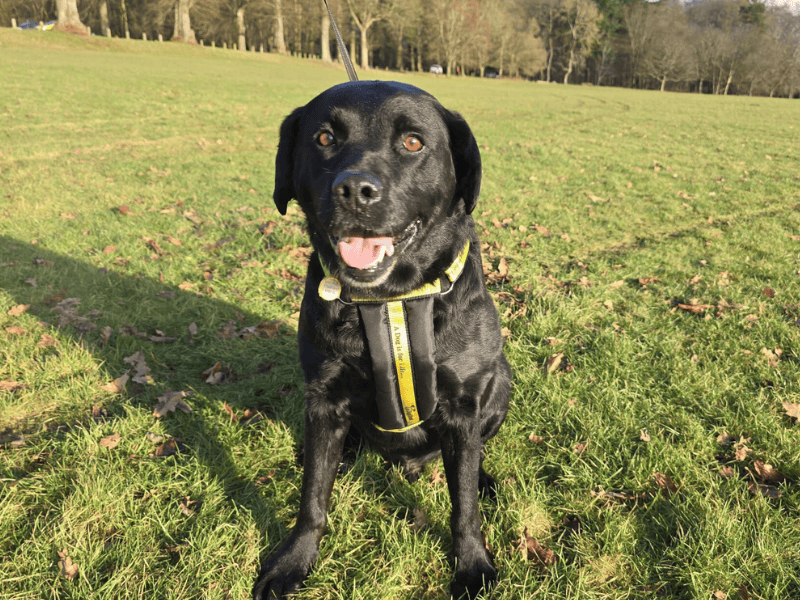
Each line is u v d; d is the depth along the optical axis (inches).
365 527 31.3
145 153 144.3
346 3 754.2
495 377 32.1
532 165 137.3
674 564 28.3
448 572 28.8
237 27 810.8
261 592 27.3
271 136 179.8
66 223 82.1
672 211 97.0
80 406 40.7
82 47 496.1
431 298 27.3
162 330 52.2
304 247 75.4
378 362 27.3
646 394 42.6
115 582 26.8
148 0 749.3
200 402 41.8
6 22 815.1
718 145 178.7
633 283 64.6
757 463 34.4
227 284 62.5
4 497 31.9
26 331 49.5
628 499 32.9
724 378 43.4
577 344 50.2
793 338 48.6
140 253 71.1
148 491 32.8
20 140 148.7
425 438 32.0
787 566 27.5
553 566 28.2
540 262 71.6
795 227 85.9
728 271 66.2
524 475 34.8
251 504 32.4
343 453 36.5
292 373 45.8
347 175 24.1
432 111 27.9
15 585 27.0
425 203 27.0
